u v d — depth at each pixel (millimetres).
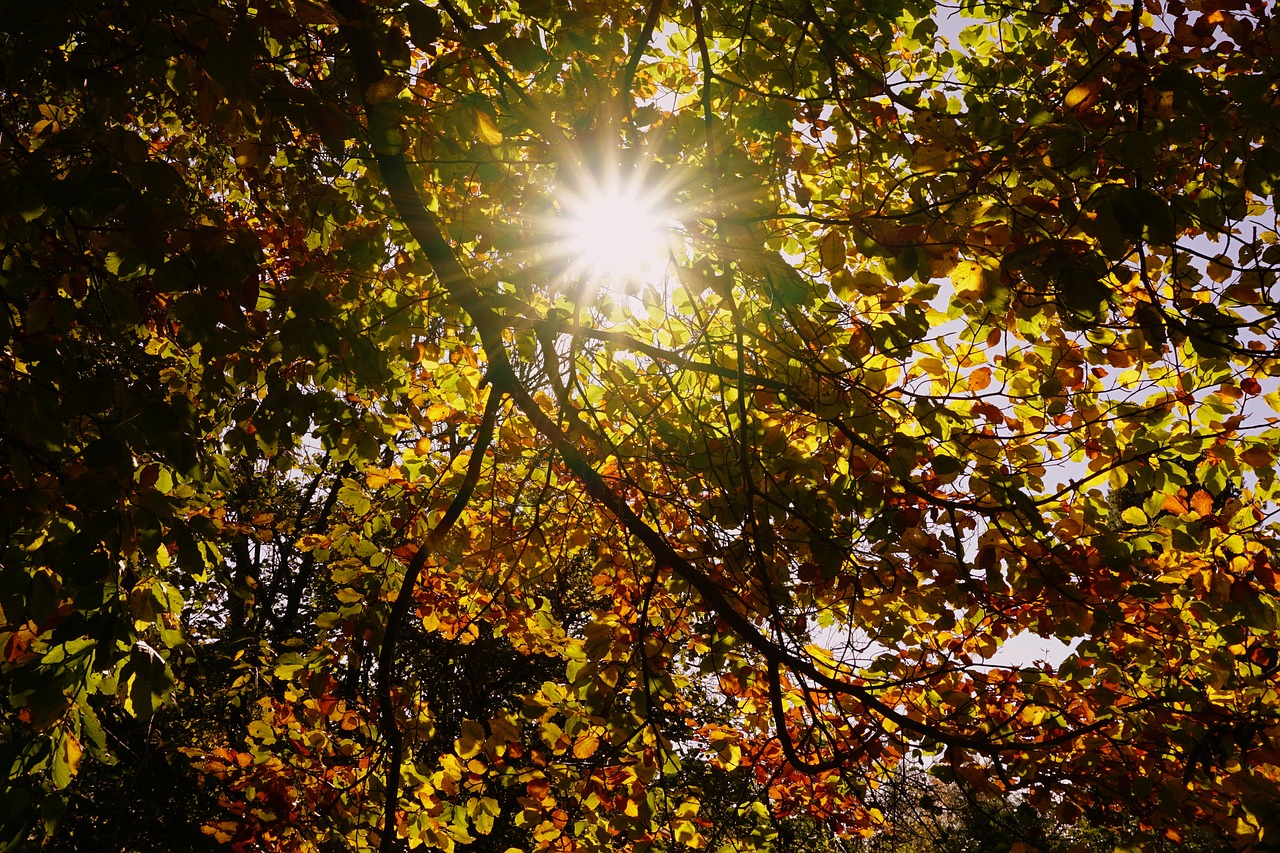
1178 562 3947
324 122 2629
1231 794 3482
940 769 3803
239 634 8906
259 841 4652
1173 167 3254
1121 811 4043
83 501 2285
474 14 3715
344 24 2348
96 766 8312
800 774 4531
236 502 6879
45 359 2398
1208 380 3850
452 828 4371
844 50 3836
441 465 4949
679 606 4582
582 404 4605
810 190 4141
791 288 3330
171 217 2240
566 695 4199
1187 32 3164
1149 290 3125
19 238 2285
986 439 3773
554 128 3211
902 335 3295
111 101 2342
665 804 4402
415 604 5004
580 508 5055
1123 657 4004
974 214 2957
